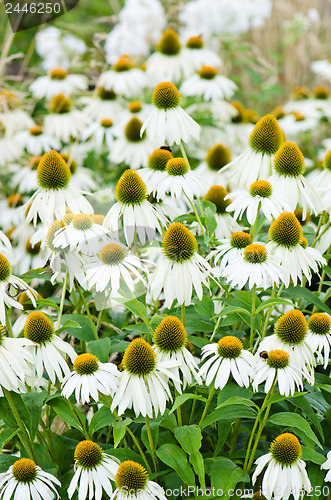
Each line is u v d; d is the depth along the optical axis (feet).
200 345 6.53
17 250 7.84
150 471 6.40
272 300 6.40
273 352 6.26
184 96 10.03
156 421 6.44
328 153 7.09
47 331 6.35
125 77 10.04
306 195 6.69
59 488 6.49
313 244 6.98
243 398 6.20
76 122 9.98
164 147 6.98
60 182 6.73
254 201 6.63
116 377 6.30
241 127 10.04
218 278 6.67
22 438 6.35
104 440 7.00
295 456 6.24
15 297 6.44
